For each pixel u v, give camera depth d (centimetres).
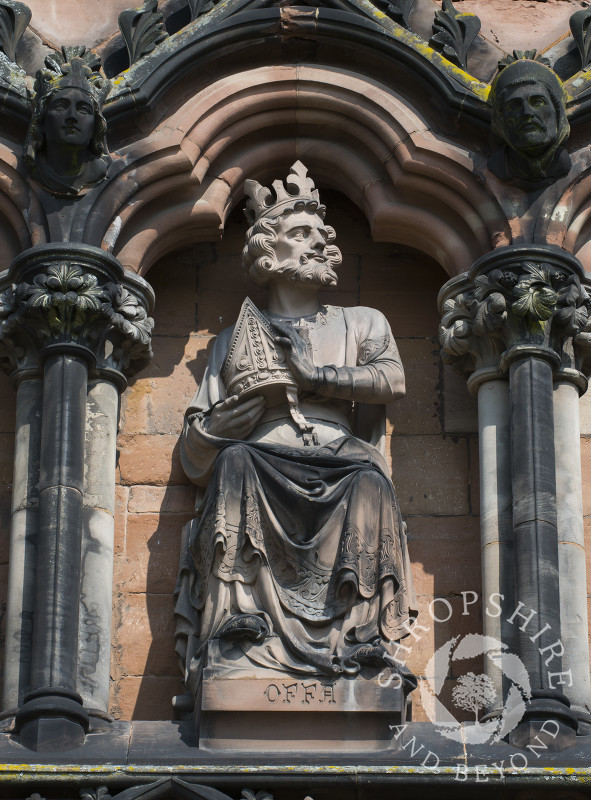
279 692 1762
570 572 1862
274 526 1819
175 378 2003
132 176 1970
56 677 1767
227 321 2034
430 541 1938
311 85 2020
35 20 2088
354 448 1891
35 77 1983
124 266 1969
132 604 1912
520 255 1927
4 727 1775
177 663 1886
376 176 2023
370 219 2025
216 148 2011
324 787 1702
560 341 1928
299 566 1811
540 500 1833
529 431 1862
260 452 1856
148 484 1961
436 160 1988
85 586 1855
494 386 1927
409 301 2047
